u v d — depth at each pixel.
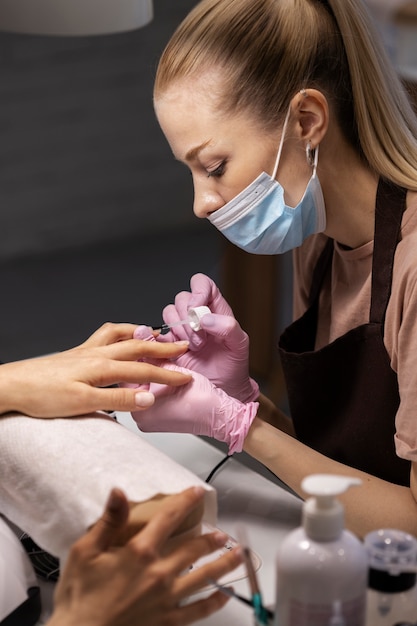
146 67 4.30
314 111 1.19
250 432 1.22
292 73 1.18
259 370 3.02
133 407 1.10
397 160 1.25
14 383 1.09
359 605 0.77
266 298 2.92
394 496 1.19
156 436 1.42
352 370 1.32
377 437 1.31
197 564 1.04
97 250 4.41
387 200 1.26
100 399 1.08
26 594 0.99
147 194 4.52
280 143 1.20
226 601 0.90
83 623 0.82
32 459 1.00
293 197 1.25
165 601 0.85
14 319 3.72
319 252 1.50
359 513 1.17
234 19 1.19
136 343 1.20
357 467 1.35
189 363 1.29
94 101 4.25
